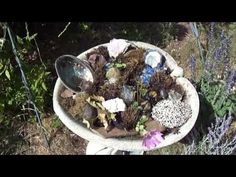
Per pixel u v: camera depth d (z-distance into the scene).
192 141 0.83
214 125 0.85
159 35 1.06
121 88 0.74
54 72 0.95
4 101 0.86
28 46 0.83
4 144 0.87
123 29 1.07
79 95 0.75
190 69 0.97
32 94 0.82
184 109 0.74
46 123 0.89
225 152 0.80
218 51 0.86
